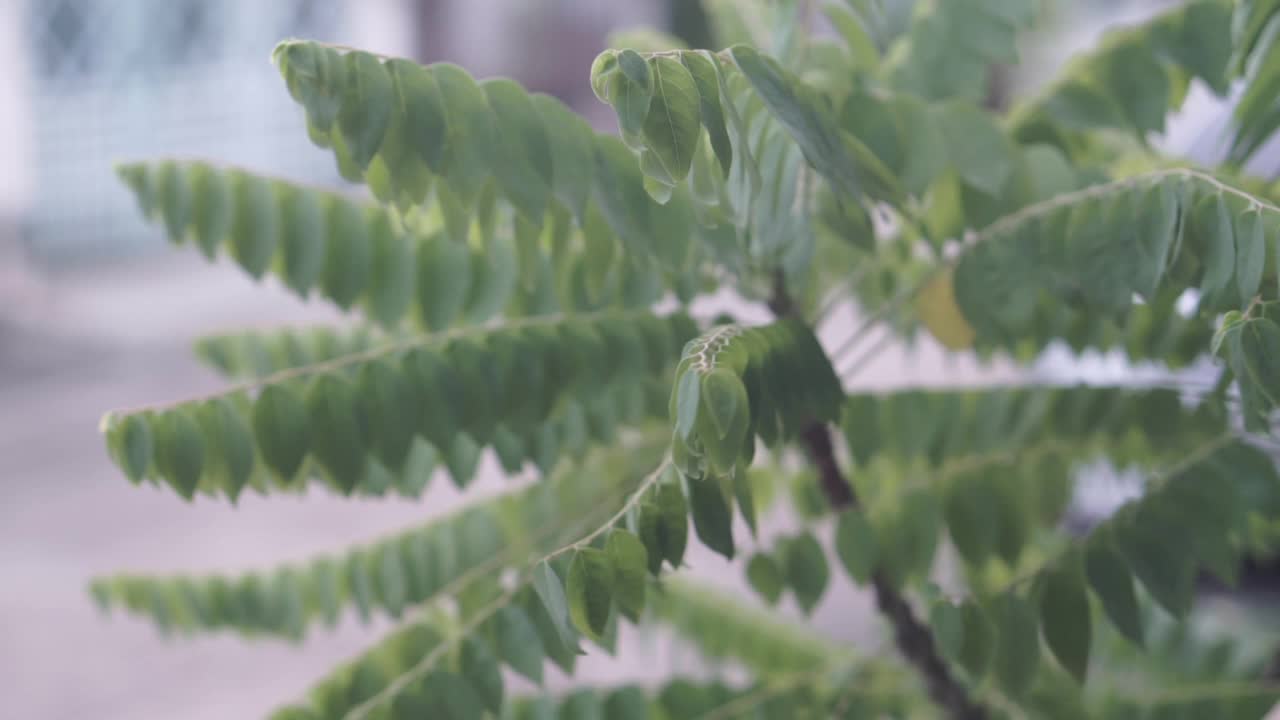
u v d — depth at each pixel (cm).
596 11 971
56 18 1018
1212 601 229
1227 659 152
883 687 127
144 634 400
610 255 107
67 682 366
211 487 105
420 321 114
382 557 123
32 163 1018
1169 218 101
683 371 90
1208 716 121
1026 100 126
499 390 109
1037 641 105
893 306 120
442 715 107
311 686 114
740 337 94
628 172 103
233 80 1023
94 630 402
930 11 123
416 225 113
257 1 1009
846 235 106
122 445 102
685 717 121
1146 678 153
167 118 1033
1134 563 105
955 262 112
